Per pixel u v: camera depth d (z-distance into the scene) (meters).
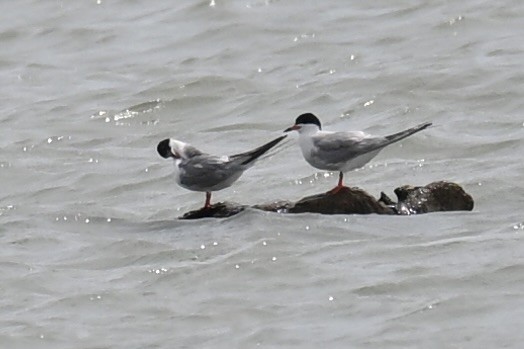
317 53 24.39
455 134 19.86
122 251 15.53
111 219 17.02
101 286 14.59
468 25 24.62
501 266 14.09
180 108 22.84
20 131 22.08
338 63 23.80
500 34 24.17
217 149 20.47
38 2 28.00
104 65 24.95
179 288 14.38
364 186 17.81
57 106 23.14
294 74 23.59
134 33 26.20
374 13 25.72
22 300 14.48
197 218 16.08
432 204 15.64
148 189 18.70
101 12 27.31
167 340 13.20
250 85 23.31
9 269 15.34
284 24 25.69
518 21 24.59
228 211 16.00
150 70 24.44
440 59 23.36
